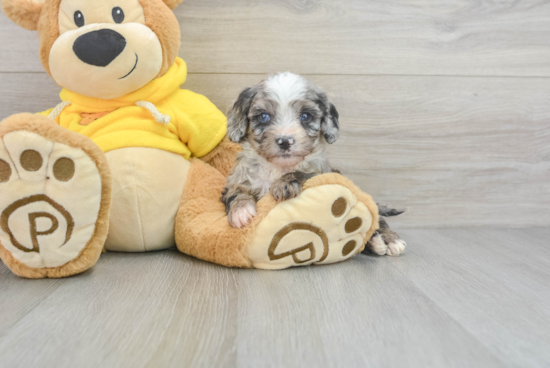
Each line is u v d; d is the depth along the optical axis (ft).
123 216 1.89
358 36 2.35
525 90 2.47
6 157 1.52
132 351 1.23
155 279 1.66
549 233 2.41
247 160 1.94
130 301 1.48
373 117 2.41
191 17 2.27
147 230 1.92
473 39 2.41
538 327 1.39
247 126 1.94
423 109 2.43
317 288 1.61
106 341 1.26
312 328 1.35
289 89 1.88
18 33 2.21
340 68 2.37
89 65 1.79
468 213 2.52
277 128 1.82
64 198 1.58
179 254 1.97
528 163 2.52
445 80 2.42
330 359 1.22
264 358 1.21
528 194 2.53
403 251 2.04
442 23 2.38
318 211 1.72
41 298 1.49
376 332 1.34
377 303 1.51
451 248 2.13
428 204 2.50
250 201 1.79
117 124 1.91
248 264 1.78
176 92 2.05
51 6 1.82
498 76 2.44
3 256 1.63
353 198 1.75
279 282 1.66
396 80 2.40
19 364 1.18
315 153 1.95
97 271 1.73
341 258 1.85
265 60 2.33
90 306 1.44
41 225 1.59
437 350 1.27
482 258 1.98
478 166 2.50
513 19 2.41
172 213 1.95
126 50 1.79
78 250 1.65
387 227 2.11
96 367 1.17
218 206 1.95
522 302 1.54
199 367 1.18
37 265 1.63
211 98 2.34
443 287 1.65
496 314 1.46
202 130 2.04
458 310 1.48
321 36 2.34
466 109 2.45
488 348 1.28
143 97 1.94
